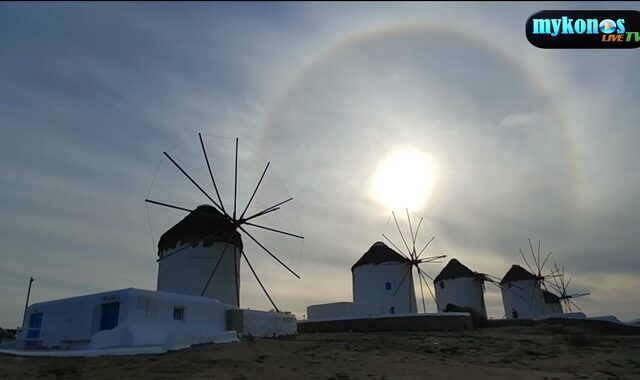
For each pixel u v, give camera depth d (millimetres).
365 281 47031
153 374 12250
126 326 17906
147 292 19500
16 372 12609
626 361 16906
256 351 16938
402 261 46969
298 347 18625
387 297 45469
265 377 12242
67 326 20859
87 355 15609
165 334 19016
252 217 31156
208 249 29562
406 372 13562
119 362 14086
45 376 12023
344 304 37500
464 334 28203
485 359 17297
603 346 22031
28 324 23281
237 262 31391
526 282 60781
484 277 55750
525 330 31984
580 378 13328
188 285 28703
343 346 19344
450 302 54875
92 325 19750
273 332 25406
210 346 18250
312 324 34281
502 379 12922
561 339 24250
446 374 13445
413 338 24234
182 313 20797
